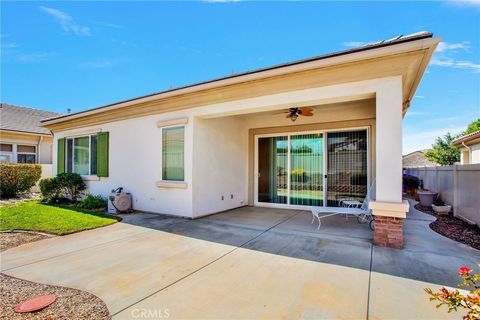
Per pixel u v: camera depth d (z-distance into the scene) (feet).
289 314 8.84
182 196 24.79
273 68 17.89
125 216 25.30
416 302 9.49
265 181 31.65
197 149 24.68
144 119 27.81
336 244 16.38
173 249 15.58
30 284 11.21
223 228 20.59
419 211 28.96
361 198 26.11
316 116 27.96
